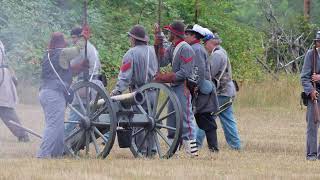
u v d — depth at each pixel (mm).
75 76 23359
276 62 62031
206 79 23391
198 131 24297
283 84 45500
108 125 20484
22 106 39719
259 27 68500
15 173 16547
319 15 83625
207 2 54844
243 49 54906
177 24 21891
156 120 21234
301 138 29266
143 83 22031
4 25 46344
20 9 46875
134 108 21500
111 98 20891
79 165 18188
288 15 78438
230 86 25156
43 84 20766
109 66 48156
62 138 20672
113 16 52750
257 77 51250
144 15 53250
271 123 35531
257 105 44281
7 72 25281
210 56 25000
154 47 22203
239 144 25297
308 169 19297
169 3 54031
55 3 50000
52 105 20531
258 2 70625
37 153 20750
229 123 25250
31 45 44531
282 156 23016
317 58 22125
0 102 25094
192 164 19344
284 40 62812
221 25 54750
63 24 49438
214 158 21531
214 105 23391
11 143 24594
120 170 17438
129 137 20953
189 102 21766
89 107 20766
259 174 17672
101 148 22875
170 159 20531
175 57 21797
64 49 20625
